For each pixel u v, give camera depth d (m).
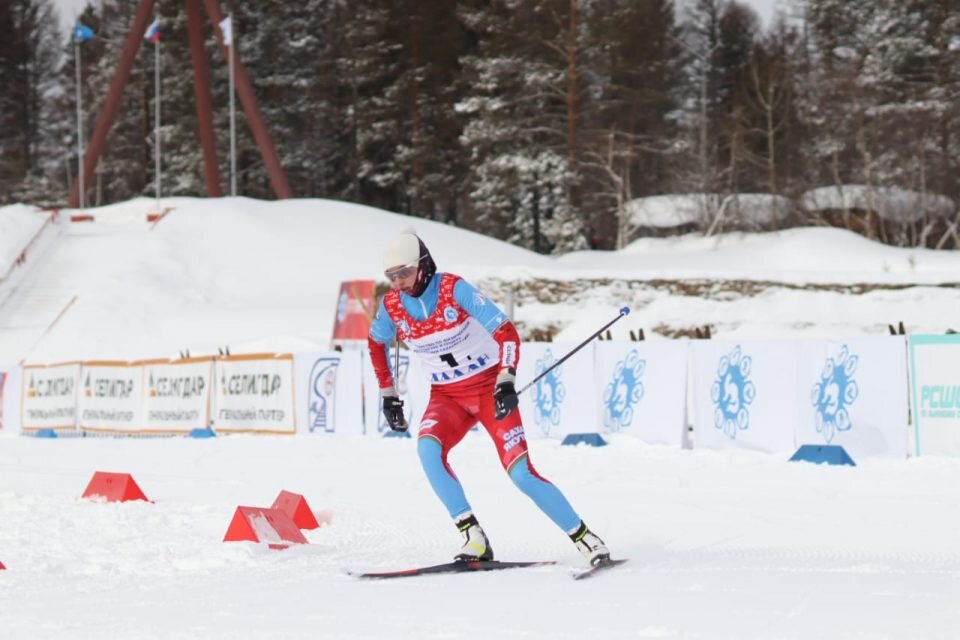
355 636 7.70
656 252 89.44
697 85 132.25
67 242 81.44
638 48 105.50
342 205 91.88
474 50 125.75
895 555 11.69
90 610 9.12
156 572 11.32
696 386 25.39
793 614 8.13
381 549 13.05
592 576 10.10
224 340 60.66
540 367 28.66
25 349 65.75
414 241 10.65
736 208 96.38
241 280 77.75
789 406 23.41
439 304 10.66
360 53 126.94
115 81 97.94
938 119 97.50
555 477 20.22
